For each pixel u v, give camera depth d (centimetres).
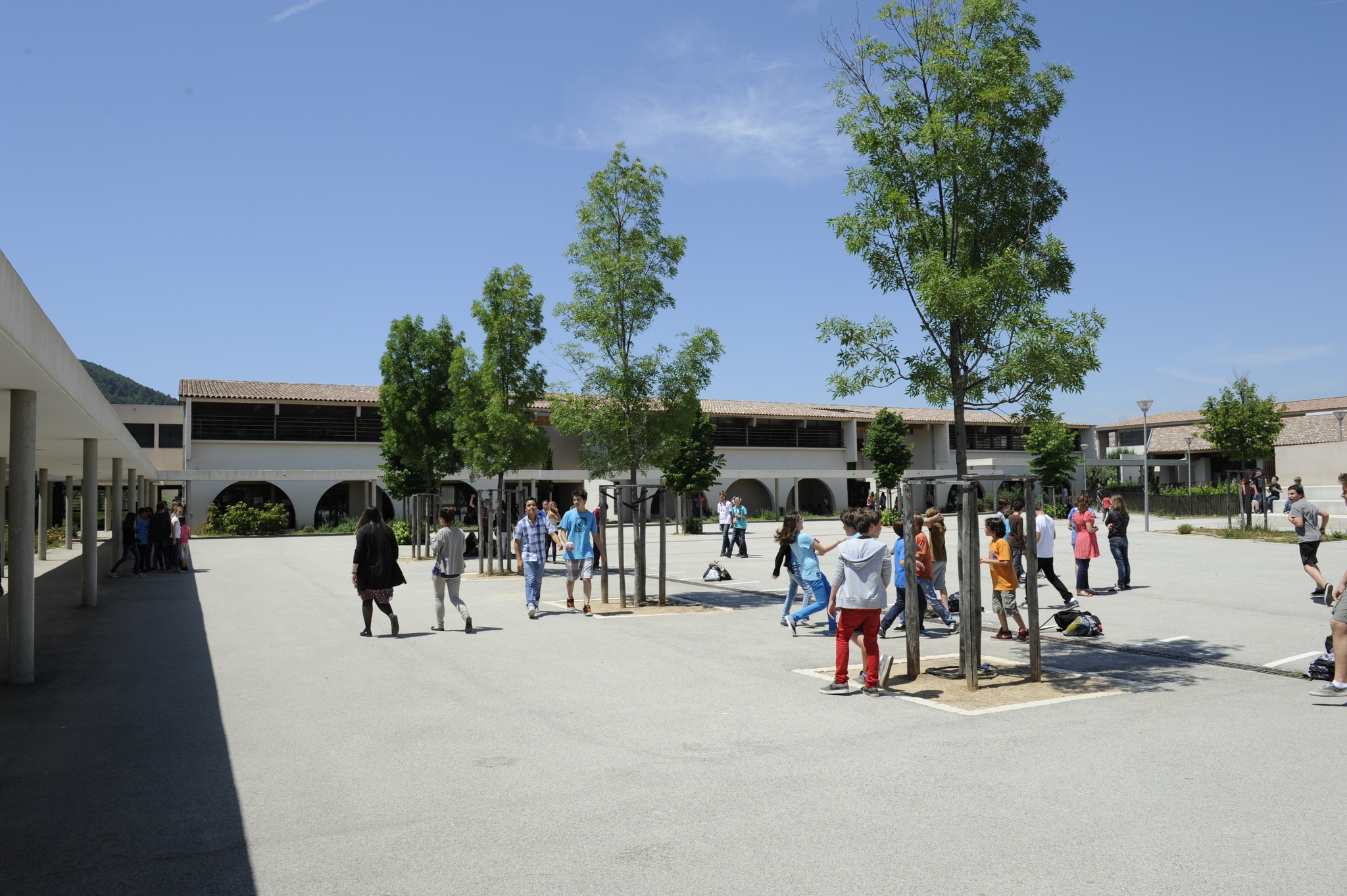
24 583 934
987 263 893
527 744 662
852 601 814
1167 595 1530
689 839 472
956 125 879
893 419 5472
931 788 548
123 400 15788
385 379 2716
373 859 454
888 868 432
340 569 2303
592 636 1173
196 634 1240
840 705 775
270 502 4584
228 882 429
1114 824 483
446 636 1179
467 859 452
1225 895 397
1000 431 6712
